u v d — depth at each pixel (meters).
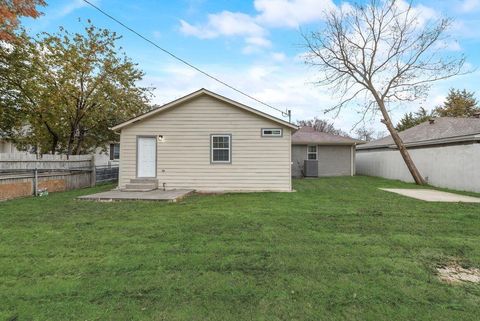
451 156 13.16
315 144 20.77
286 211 7.32
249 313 2.73
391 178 18.38
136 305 2.85
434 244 4.74
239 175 12.27
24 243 4.73
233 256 4.16
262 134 12.29
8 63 12.34
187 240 4.91
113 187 13.78
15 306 2.82
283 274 3.58
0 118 13.57
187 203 8.74
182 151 12.37
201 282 3.35
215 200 9.35
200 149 12.36
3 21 9.74
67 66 14.73
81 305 2.84
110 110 16.89
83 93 15.59
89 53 15.39
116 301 2.92
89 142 18.92
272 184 12.23
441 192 11.66
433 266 3.88
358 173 24.16
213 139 12.35
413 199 9.51
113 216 6.80
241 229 5.60
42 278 3.44
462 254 4.32
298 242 4.81
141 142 12.45
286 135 12.25
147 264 3.87
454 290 3.21
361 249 4.48
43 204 8.50
